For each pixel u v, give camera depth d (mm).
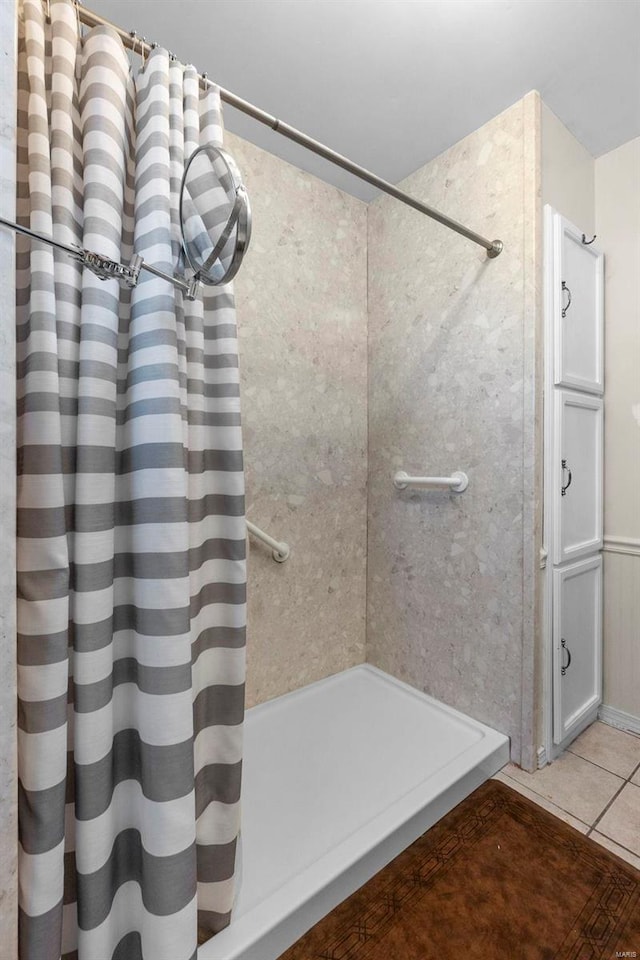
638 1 1111
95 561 704
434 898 1031
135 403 759
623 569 1691
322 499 1891
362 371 2014
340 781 1346
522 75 1339
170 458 744
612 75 1340
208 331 919
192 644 866
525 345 1432
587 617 1665
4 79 556
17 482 673
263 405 1690
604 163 1710
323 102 1446
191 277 808
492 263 1518
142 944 726
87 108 742
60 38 730
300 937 945
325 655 1924
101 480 713
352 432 1986
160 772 720
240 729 919
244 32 1202
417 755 1454
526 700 1454
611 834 1206
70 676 712
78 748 690
